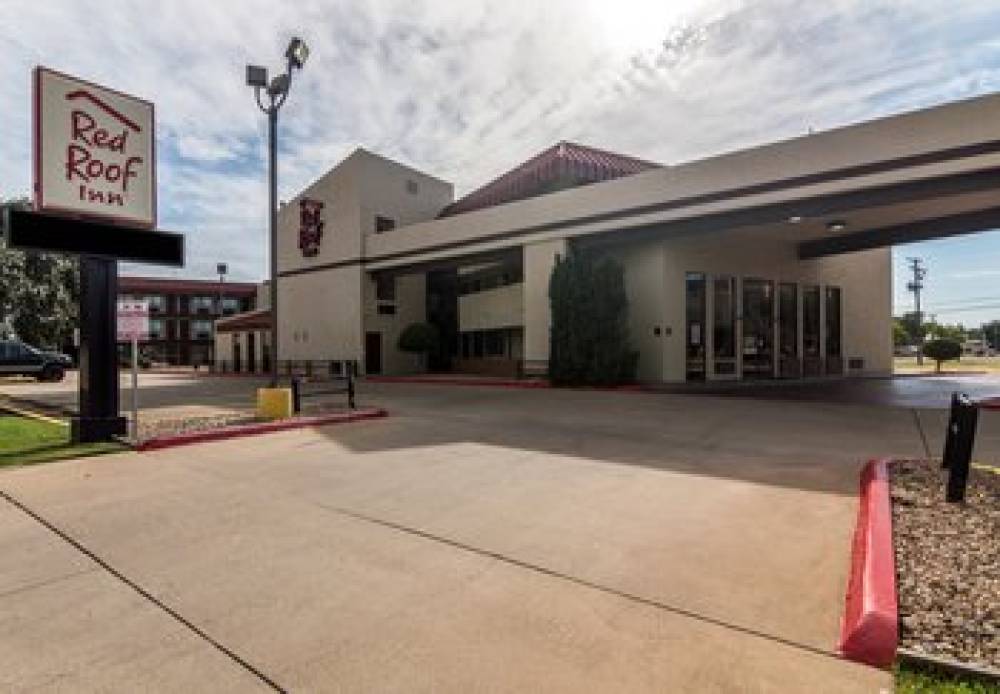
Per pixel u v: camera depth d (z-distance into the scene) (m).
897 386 20.83
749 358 23.06
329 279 31.50
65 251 9.51
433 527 5.42
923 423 11.19
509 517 5.66
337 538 5.17
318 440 10.05
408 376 28.78
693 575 4.25
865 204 15.21
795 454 8.34
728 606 3.78
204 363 62.12
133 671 3.19
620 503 6.04
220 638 3.51
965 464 5.46
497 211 23.69
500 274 28.05
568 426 11.25
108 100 10.19
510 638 3.44
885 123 14.53
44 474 7.68
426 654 3.29
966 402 5.49
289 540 5.14
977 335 114.25
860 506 5.80
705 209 17.69
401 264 27.77
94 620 3.76
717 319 22.14
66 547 5.04
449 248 25.59
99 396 9.94
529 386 20.75
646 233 19.67
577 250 20.59
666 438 9.80
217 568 4.55
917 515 5.12
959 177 13.88
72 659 3.31
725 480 6.92
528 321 22.58
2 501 6.45
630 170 25.27
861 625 3.27
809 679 3.00
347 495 6.54
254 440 10.08
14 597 4.11
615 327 19.95
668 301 20.66
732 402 15.08
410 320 31.84
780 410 13.34
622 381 20.12
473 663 3.19
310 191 32.97
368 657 3.27
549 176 23.72
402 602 3.93
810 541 4.86
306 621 3.69
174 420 12.18
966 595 3.64
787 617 3.62
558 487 6.72
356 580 4.29
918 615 3.43
